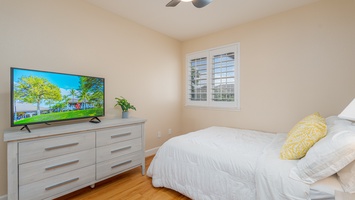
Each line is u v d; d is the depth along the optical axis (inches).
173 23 116.7
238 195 57.0
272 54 104.0
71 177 68.7
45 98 69.5
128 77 112.4
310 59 91.7
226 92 124.5
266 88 106.7
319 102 89.7
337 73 84.7
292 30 96.8
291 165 51.9
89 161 74.0
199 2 72.7
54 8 80.6
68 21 85.1
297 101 96.2
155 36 129.4
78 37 88.8
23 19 72.1
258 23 109.4
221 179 61.6
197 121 142.9
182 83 151.9
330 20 86.0
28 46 73.4
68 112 76.9
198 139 83.8
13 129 67.7
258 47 109.5
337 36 84.4
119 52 107.1
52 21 80.0
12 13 69.6
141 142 95.3
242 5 93.4
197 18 109.0
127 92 112.0
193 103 145.5
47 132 62.1
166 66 138.6
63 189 66.6
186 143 78.8
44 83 69.2
